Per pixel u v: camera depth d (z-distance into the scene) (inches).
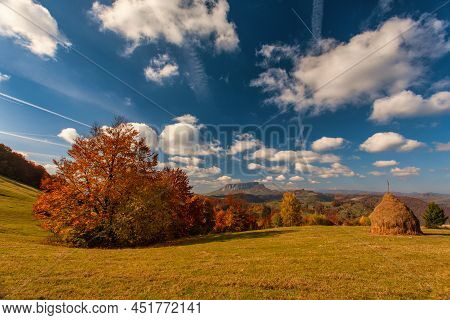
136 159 1147.3
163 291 398.0
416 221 1015.6
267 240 957.8
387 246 751.7
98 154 1071.6
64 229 1024.9
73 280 440.1
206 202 2140.7
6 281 426.9
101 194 1054.4
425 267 521.0
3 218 1642.5
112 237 1031.0
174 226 1473.9
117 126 1130.7
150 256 671.1
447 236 959.6
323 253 673.0
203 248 815.1
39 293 386.6
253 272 493.0
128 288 410.0
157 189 1191.6
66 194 1037.8
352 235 1029.8
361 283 429.4
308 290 401.7
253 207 3449.8
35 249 749.3
